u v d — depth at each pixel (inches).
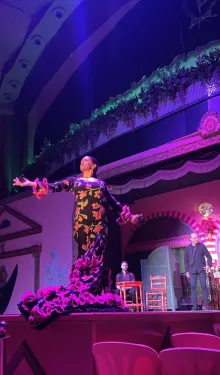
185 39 425.1
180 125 390.6
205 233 425.4
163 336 137.8
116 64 508.1
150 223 479.8
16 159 633.0
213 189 437.1
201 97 372.8
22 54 588.1
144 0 487.5
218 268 381.4
